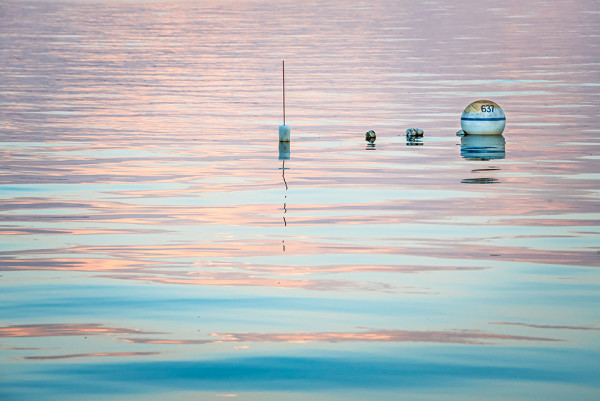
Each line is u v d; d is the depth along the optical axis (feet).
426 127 252.62
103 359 88.43
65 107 294.66
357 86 346.13
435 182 177.37
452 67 403.95
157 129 251.80
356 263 121.60
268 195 166.71
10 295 108.27
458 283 112.16
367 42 518.78
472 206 155.84
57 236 137.39
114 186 175.52
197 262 122.72
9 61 431.43
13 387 82.17
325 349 90.58
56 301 106.01
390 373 84.69
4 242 133.90
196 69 403.75
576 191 167.84
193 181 180.14
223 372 85.30
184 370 85.81
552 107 287.89
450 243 131.54
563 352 89.15
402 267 119.55
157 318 100.01
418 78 368.07
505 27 628.28
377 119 268.00
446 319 98.94
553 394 79.92
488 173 186.70
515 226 141.49
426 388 81.41
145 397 80.18
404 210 153.28
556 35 562.66
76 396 80.33
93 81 364.79
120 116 275.80
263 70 398.83
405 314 100.68
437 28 619.67
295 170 191.31
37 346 91.81
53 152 214.28
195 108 294.05
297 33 574.97
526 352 89.30
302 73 388.16
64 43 516.32
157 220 147.74
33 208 156.76
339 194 166.91
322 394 80.48
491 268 118.52
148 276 116.26
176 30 601.62
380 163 198.90
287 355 89.20
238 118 272.72
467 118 237.66
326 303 104.83
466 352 89.45
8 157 207.10
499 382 82.48
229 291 109.70
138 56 452.76
